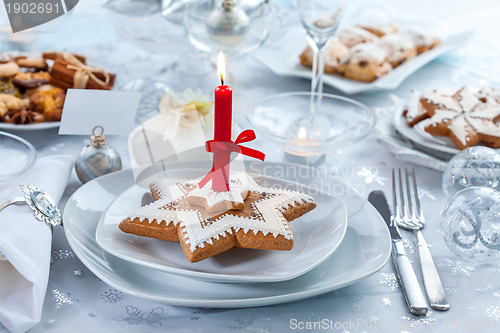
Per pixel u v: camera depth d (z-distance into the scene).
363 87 1.16
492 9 1.83
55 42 1.33
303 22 1.06
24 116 1.03
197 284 0.80
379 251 0.82
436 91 1.04
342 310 0.80
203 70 1.22
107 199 0.89
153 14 1.21
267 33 1.16
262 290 0.79
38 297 0.77
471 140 0.97
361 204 0.88
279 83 1.22
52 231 0.87
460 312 0.80
